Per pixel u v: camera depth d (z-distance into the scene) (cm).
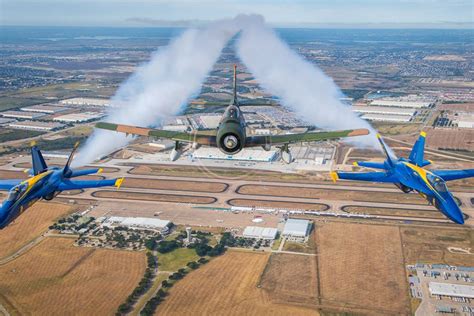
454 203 5956
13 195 6862
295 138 5959
